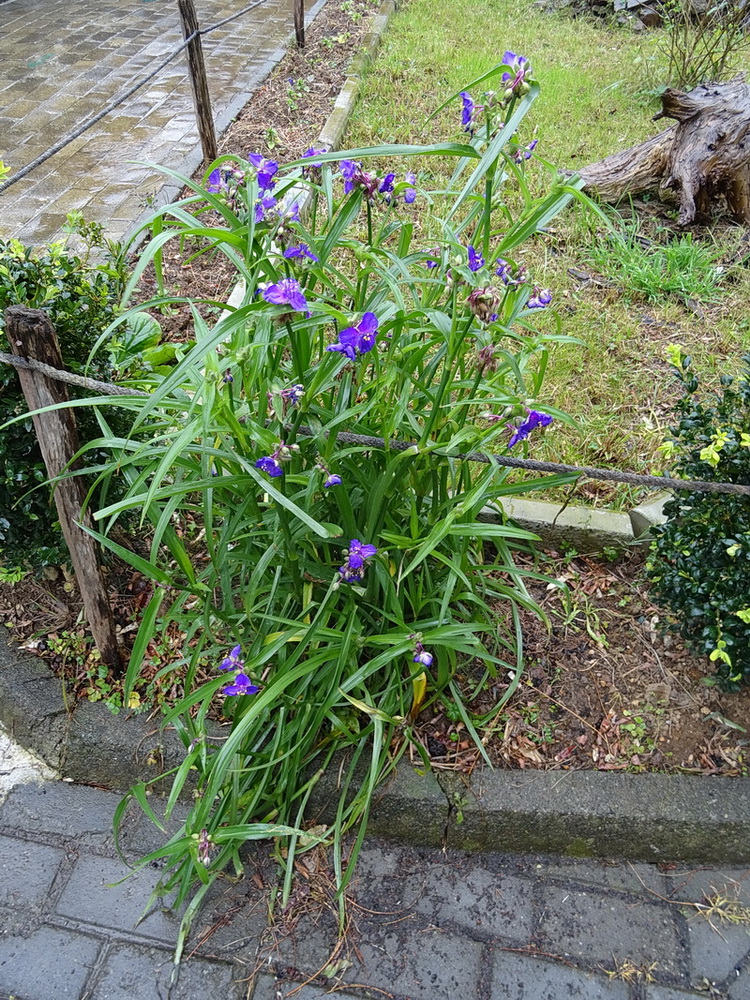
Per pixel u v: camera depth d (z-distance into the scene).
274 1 4.32
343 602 1.16
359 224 2.21
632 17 4.00
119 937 1.05
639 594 1.39
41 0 4.33
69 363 1.18
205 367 0.90
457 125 2.81
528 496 1.52
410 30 3.82
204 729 1.05
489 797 1.13
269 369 0.95
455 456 1.00
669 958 1.06
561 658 1.31
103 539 0.96
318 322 0.89
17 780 1.22
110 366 1.26
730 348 1.90
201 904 1.09
